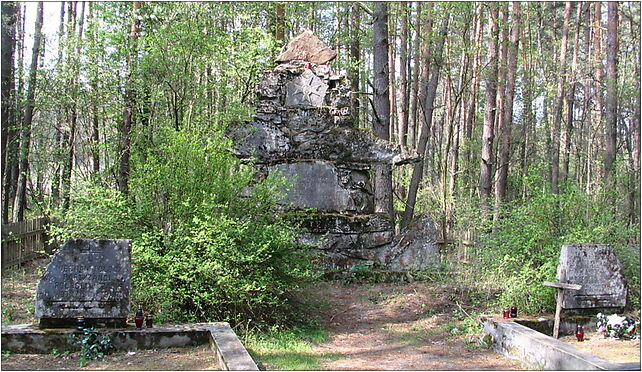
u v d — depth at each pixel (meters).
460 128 30.42
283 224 11.34
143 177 10.18
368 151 15.76
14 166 18.28
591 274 9.87
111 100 14.94
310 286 13.65
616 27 18.88
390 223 15.30
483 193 18.61
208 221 9.77
